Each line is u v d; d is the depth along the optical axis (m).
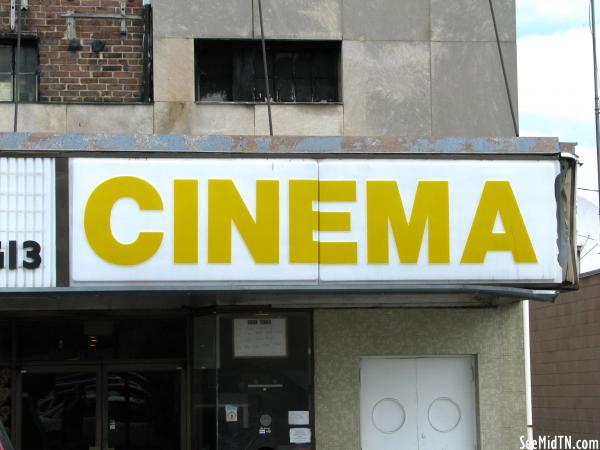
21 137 9.60
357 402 12.09
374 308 12.25
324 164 9.88
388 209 9.90
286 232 9.77
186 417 12.34
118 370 12.38
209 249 9.65
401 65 13.02
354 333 12.19
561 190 10.20
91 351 12.34
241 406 11.92
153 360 12.38
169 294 9.77
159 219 9.64
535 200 10.11
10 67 12.72
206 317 12.04
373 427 12.27
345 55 12.95
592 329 22.56
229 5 12.85
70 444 12.23
